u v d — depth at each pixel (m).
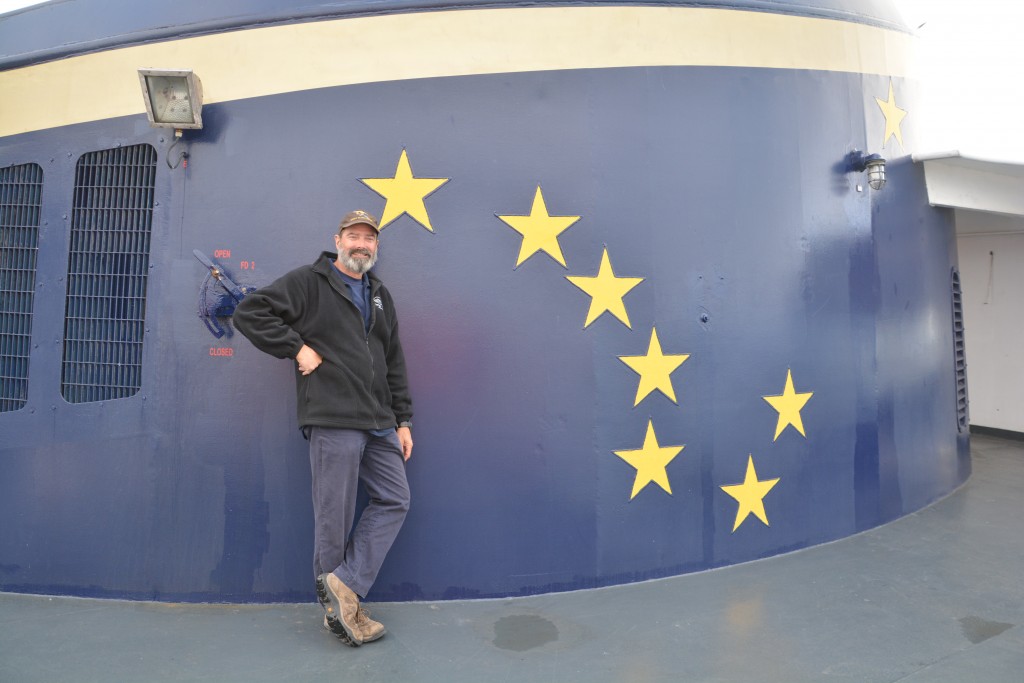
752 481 3.62
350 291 2.86
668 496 3.45
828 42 3.94
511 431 3.26
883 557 3.69
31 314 3.45
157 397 3.25
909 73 4.55
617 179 3.36
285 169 3.23
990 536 3.99
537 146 3.29
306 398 2.79
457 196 3.25
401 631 2.94
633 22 3.40
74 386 3.38
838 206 3.95
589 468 3.32
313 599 3.22
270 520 3.21
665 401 3.43
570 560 3.30
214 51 3.27
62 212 3.42
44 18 3.54
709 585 3.37
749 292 3.61
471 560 3.24
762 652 2.75
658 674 2.59
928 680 2.55
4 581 3.37
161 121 3.17
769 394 3.66
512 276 3.27
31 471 3.37
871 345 4.10
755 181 3.64
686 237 3.47
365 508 3.11
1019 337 6.51
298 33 3.24
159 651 2.78
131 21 3.37
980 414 6.82
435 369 3.23
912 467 4.41
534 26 3.30
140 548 3.26
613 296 3.35
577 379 3.31
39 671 2.61
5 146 3.51
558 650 2.78
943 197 4.69
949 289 4.91
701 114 3.52
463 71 3.25
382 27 3.24
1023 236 6.45
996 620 3.02
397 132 3.23
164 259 3.28
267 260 3.22
